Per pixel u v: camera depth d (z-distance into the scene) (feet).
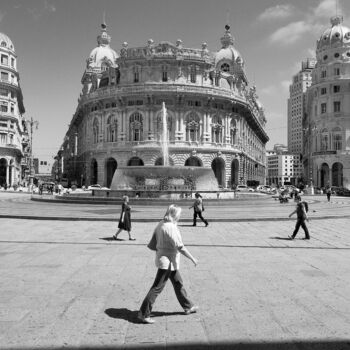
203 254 43.68
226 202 115.65
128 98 249.55
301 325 22.76
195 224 69.31
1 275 33.91
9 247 47.65
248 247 48.26
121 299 27.48
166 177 137.80
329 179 278.46
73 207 105.19
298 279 33.06
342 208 112.98
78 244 49.80
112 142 254.47
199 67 255.29
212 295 28.53
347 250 46.73
